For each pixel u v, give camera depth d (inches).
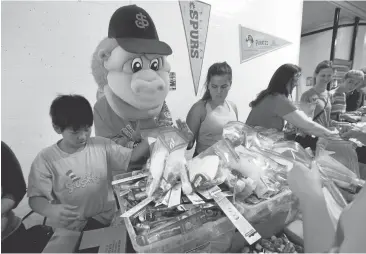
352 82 70.9
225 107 46.6
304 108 55.6
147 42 33.5
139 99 35.8
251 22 47.4
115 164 35.6
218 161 25.1
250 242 18.7
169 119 40.7
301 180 18.8
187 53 40.3
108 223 34.4
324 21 94.9
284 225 26.3
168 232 19.6
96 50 31.4
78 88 31.4
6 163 27.7
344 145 29.0
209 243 20.9
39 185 30.1
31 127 28.9
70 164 31.9
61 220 31.2
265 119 46.9
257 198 23.5
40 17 27.5
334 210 18.1
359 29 102.5
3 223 27.5
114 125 35.1
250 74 50.4
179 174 24.5
